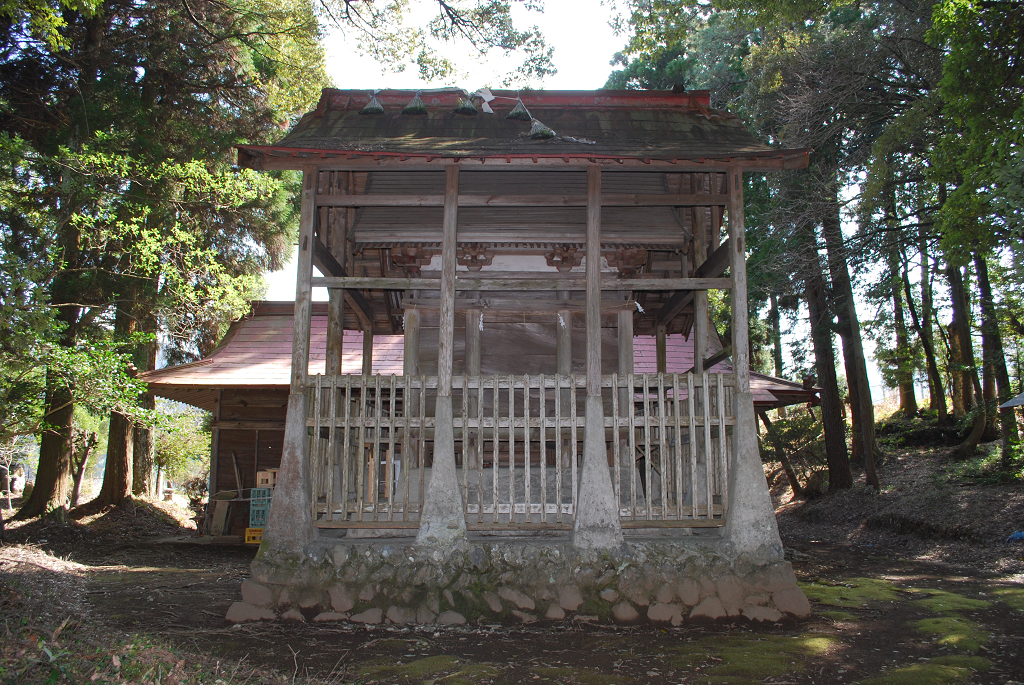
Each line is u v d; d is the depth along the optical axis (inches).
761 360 1155.3
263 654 233.1
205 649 236.4
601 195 326.3
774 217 688.4
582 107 378.6
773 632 267.4
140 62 691.4
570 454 339.9
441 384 309.3
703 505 309.6
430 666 220.8
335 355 365.7
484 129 354.3
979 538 510.0
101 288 622.2
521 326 380.5
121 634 235.1
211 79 759.7
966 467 689.0
